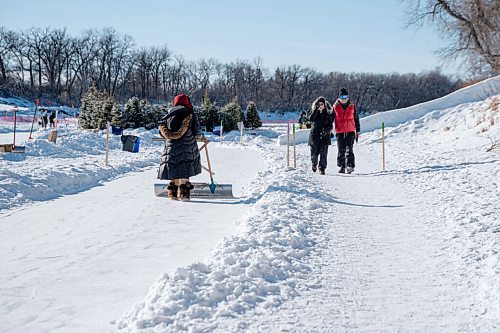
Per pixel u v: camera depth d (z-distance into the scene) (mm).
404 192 10414
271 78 118125
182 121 9914
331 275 5461
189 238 7152
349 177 13031
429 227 7504
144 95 109312
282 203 8758
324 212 8406
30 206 9383
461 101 28500
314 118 13727
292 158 18328
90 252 6461
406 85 124000
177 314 4223
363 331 4156
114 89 104750
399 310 4605
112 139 27094
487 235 6715
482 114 22688
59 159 18641
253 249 5980
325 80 124188
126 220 8281
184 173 9930
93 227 7793
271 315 4367
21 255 6328
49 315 4531
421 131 26125
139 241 6980
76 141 24531
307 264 5777
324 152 13672
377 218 8164
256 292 4832
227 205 9586
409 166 14578
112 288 5207
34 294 5031
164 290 4637
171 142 9977
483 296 4859
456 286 5191
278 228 7027
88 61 104375
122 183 12617
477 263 5754
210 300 4570
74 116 72250
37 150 20203
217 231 7559
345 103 13906
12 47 100250
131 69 108625
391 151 19797
